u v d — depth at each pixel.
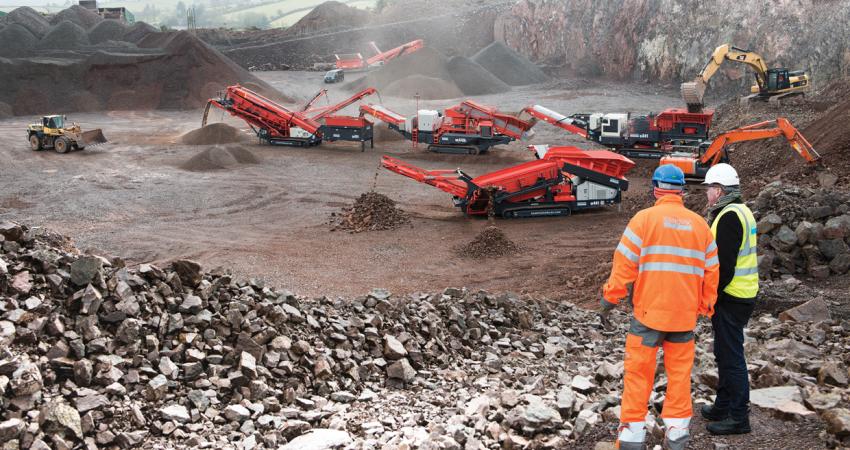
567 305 13.53
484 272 18.95
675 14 62.97
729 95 55.94
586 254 20.20
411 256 20.47
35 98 54.31
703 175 24.55
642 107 52.84
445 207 26.30
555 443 5.64
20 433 5.40
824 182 20.42
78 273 7.27
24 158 35.25
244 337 7.55
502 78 69.56
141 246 21.38
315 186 29.81
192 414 6.45
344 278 18.47
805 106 35.59
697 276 4.79
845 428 4.86
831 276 13.70
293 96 62.53
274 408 6.83
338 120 38.69
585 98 58.56
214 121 50.25
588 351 10.18
